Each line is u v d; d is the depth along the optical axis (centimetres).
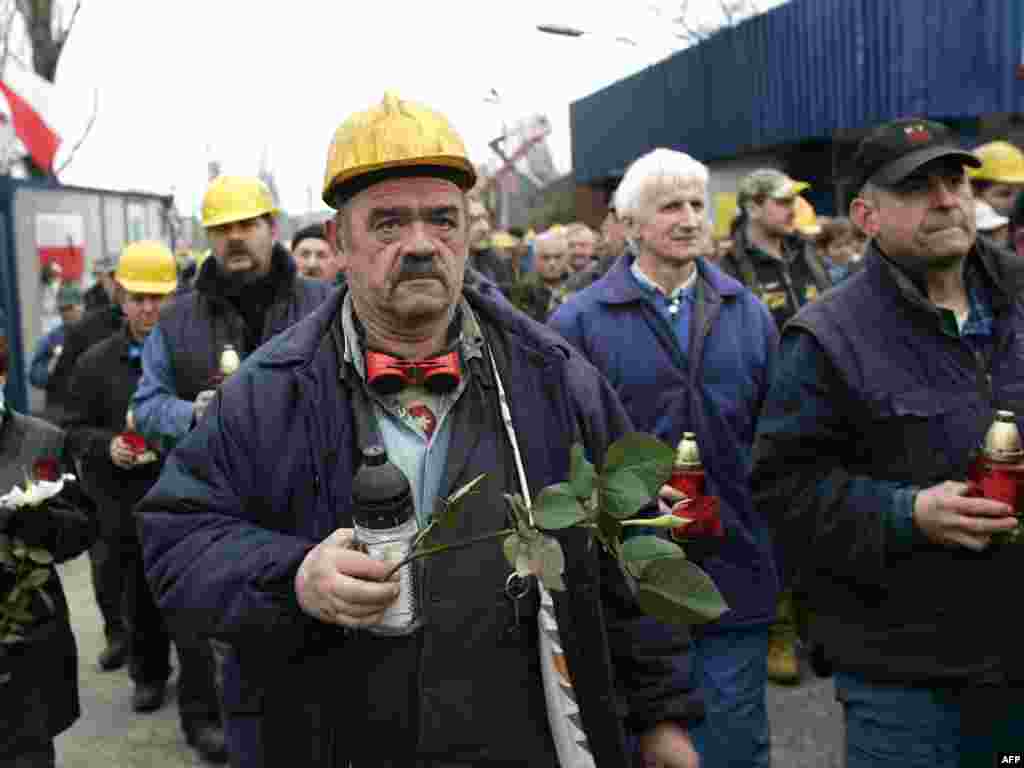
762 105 1411
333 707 160
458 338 176
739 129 1479
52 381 645
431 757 156
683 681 177
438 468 170
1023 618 225
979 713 226
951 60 1038
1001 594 224
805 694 450
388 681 158
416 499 168
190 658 400
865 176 240
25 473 292
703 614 142
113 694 484
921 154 224
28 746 275
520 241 1270
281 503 165
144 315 462
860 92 1185
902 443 229
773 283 532
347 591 141
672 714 175
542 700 162
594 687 161
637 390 325
